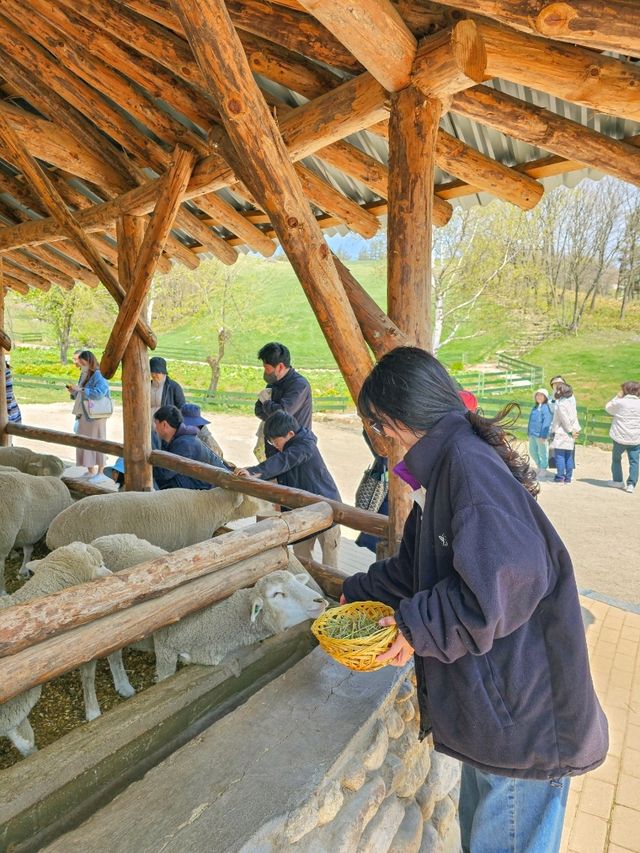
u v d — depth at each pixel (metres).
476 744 1.34
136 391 4.27
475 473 1.21
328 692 1.80
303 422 4.13
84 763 1.60
